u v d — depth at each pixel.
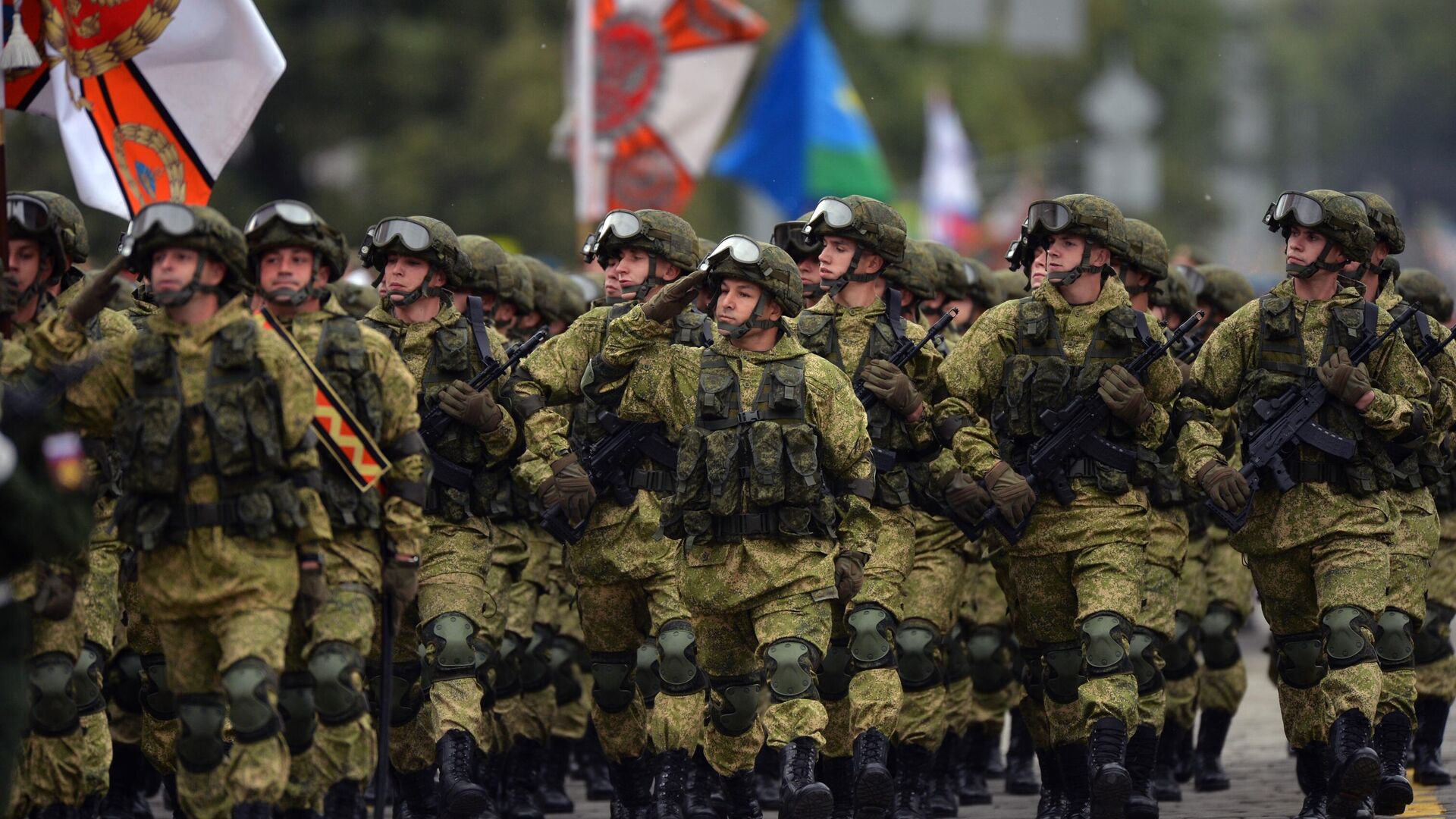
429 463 27.55
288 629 25.61
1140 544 31.80
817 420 29.48
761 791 38.91
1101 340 31.80
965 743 39.72
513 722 36.06
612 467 32.12
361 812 26.52
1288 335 32.31
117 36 32.34
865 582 31.88
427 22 149.75
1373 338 32.22
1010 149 184.50
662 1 65.50
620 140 65.38
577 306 41.78
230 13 34.03
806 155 80.44
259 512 24.81
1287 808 36.91
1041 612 32.50
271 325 26.16
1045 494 31.95
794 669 28.66
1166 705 38.44
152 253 25.08
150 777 37.12
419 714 32.16
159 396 24.97
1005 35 199.12
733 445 29.02
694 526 29.19
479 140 145.25
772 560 28.95
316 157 151.00
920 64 183.50
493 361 31.98
